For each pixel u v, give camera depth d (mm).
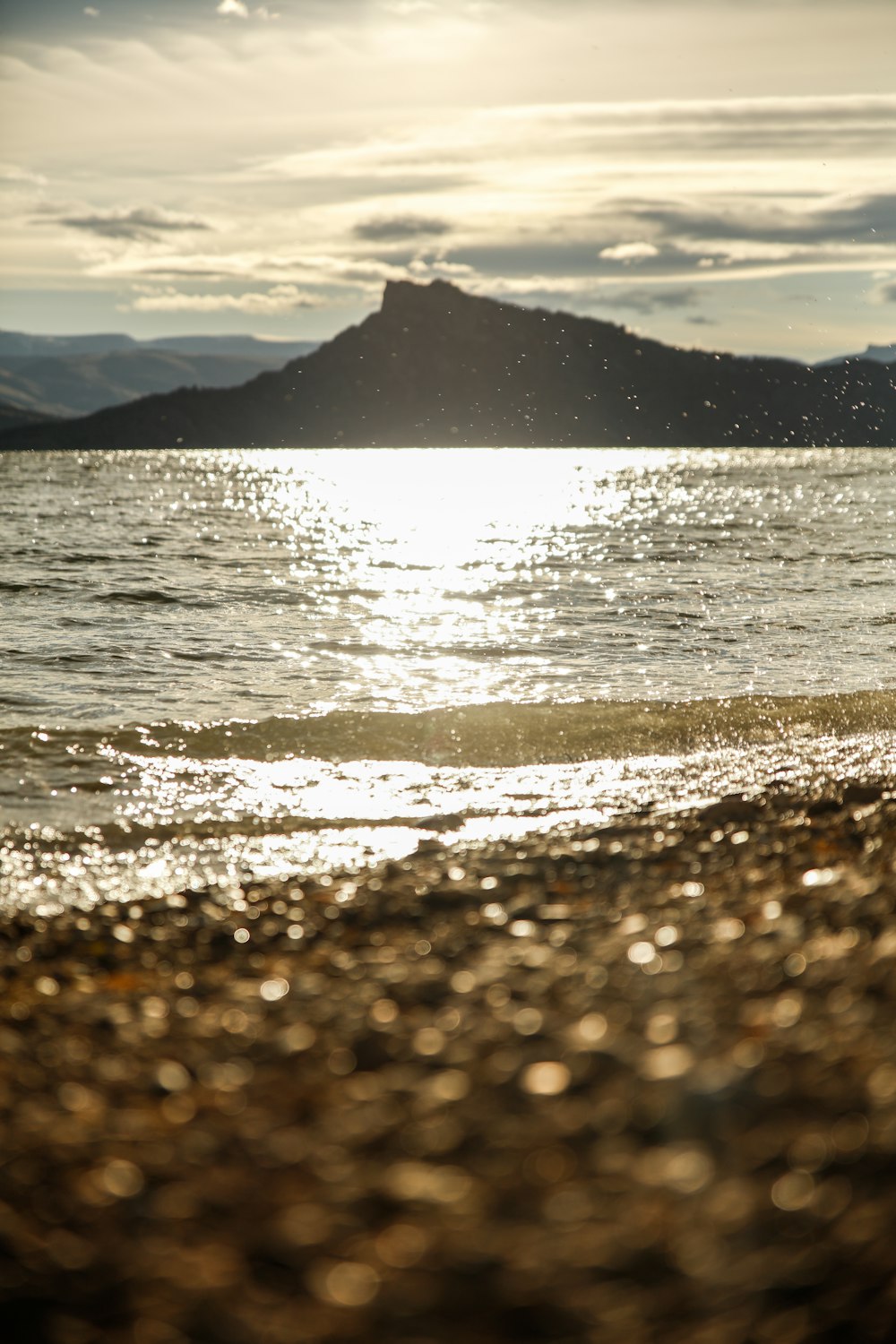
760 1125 3602
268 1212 3438
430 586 25391
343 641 17469
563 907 6656
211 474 117375
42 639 17516
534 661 15641
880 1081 3746
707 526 45438
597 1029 4488
